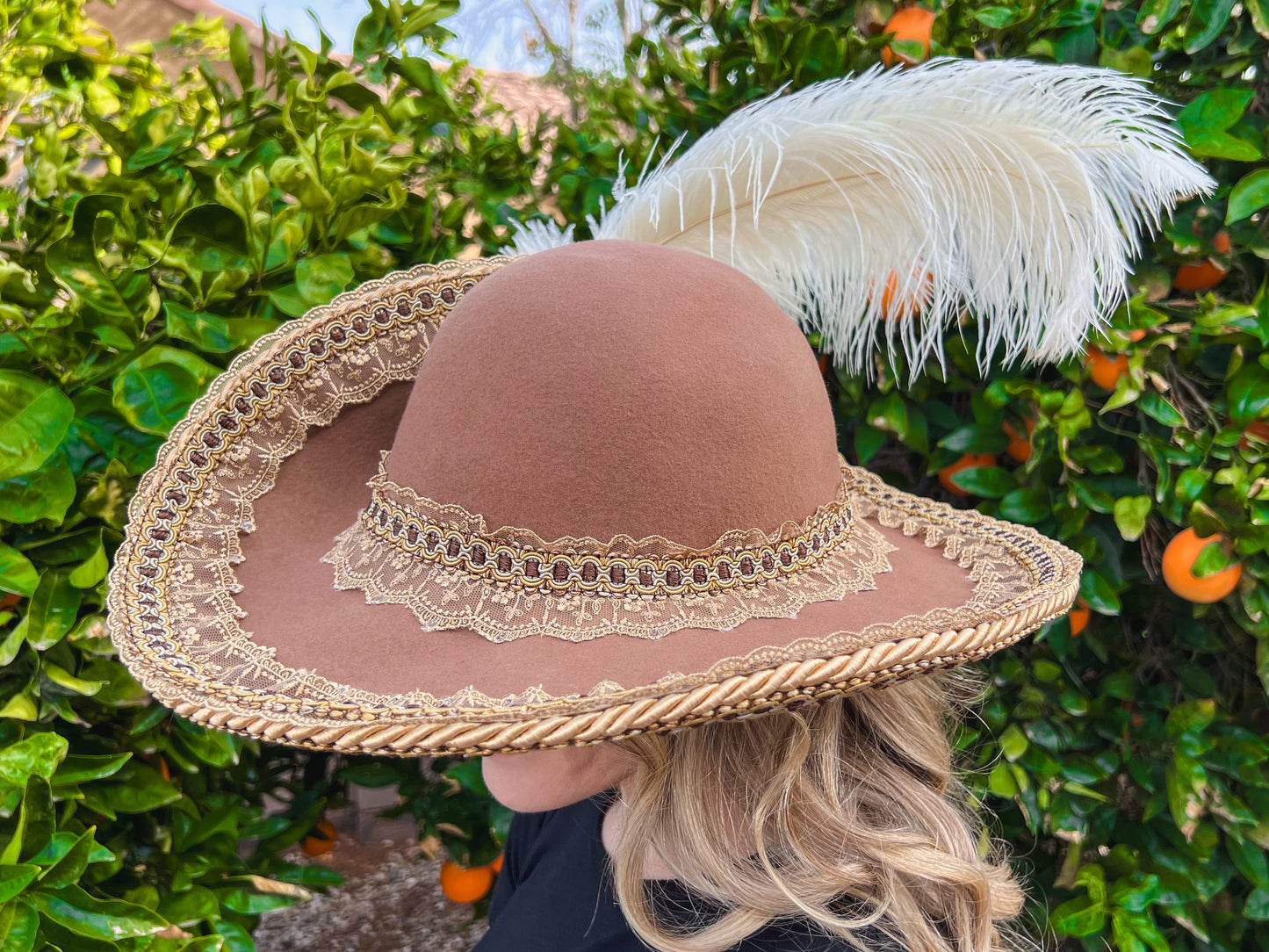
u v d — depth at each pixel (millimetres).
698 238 1300
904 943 862
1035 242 1179
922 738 1076
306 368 1128
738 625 806
